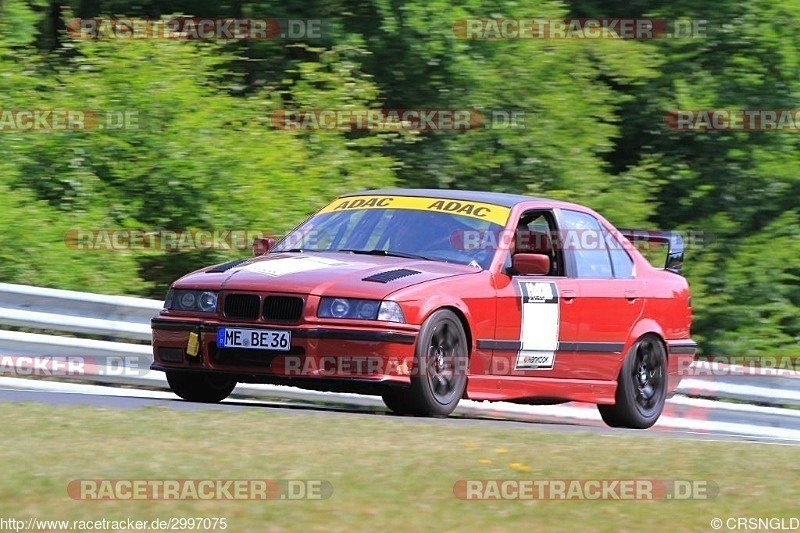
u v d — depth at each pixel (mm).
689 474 20484
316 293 26922
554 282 30875
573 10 60375
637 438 24391
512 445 22078
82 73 49156
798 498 19344
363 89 52062
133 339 36781
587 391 32000
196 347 27594
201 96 49938
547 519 17094
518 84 54938
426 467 19531
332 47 53750
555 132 54906
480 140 54469
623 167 61375
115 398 28047
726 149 60094
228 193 47844
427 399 26938
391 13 53562
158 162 47562
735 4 59438
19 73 49594
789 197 60500
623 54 56000
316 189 49594
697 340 56125
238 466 18844
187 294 28234
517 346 29547
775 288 57906
